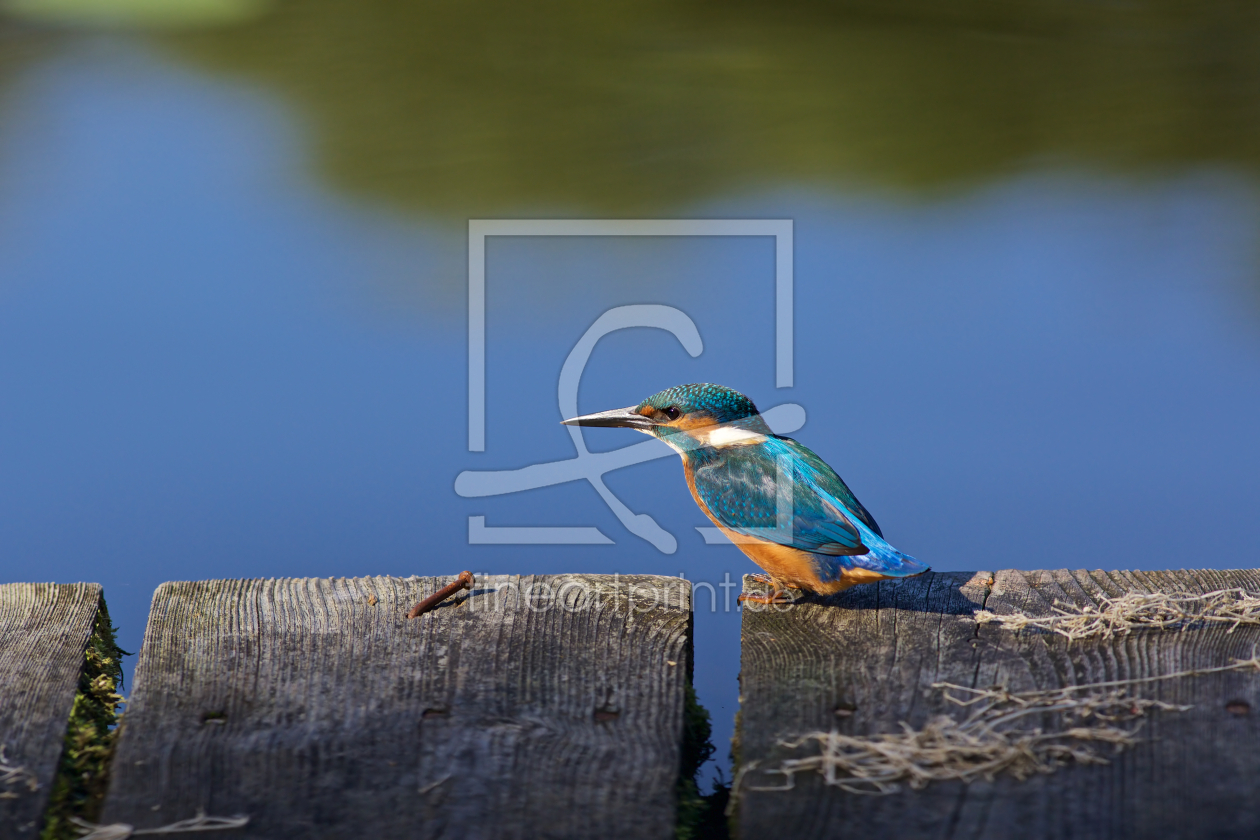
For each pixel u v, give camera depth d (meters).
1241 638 7.07
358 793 5.83
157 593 7.71
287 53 27.78
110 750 6.38
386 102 24.62
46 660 7.00
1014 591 7.90
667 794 5.87
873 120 24.55
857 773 5.85
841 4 29.55
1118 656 6.94
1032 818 5.54
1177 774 5.81
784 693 6.64
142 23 29.45
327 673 6.86
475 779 5.95
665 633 7.31
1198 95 25.45
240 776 5.95
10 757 6.12
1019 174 22.64
